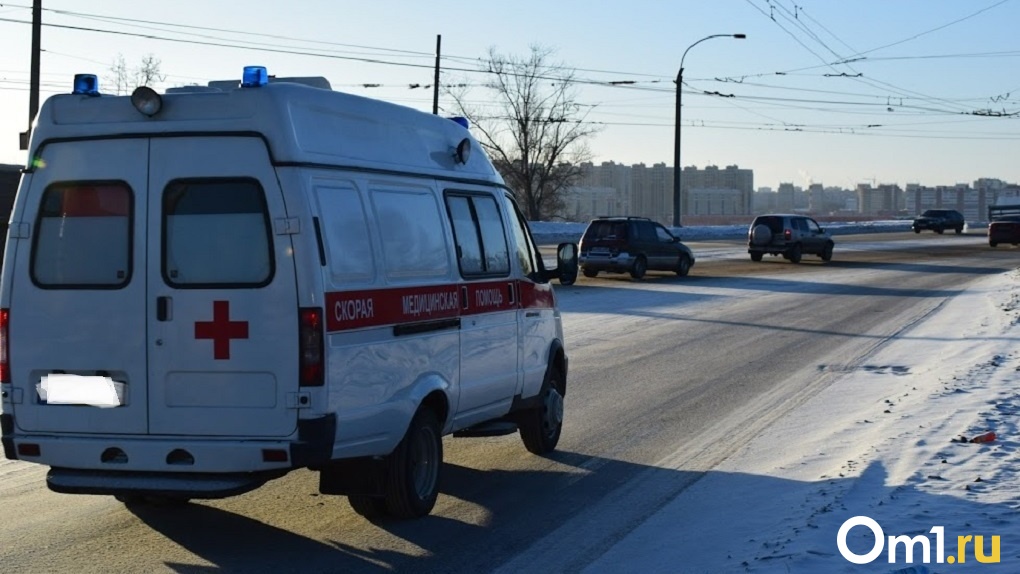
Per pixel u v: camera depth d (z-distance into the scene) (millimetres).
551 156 76375
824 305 24531
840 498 7449
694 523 7367
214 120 6480
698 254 46844
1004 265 39969
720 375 14367
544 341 9453
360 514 7633
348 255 6688
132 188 6586
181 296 6480
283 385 6363
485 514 7688
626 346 17406
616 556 6672
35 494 8203
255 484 6434
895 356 16172
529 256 9352
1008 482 7664
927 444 9062
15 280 6750
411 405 7211
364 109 7145
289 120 6461
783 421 11117
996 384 12266
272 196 6391
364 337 6734
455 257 7941
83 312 6617
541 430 9492
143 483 6496
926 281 31906
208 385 6457
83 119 6691
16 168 22250
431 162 7887
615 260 31344
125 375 6566
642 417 11430
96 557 6645
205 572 6379
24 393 6730
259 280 6402
